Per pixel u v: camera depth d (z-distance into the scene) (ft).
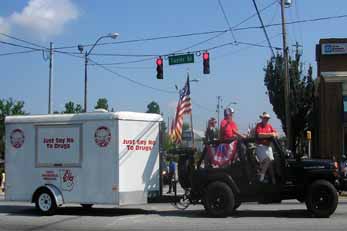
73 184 57.00
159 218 52.60
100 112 56.29
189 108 82.43
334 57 132.77
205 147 54.03
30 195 58.85
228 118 55.11
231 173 52.49
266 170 51.67
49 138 58.54
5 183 60.44
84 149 56.75
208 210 52.24
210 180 53.11
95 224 49.32
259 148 51.78
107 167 55.57
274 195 51.37
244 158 52.24
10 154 60.39
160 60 97.81
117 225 48.29
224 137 54.80
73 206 66.18
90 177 56.29
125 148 55.83
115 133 55.42
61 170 57.62
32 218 54.90
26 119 59.77
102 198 55.67
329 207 50.08
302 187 50.83
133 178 56.39
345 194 83.05
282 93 141.18
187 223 48.32
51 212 57.41
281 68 143.54
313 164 50.96
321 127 120.47
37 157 58.90
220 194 52.01
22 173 59.57
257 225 45.93
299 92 140.97
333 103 118.83
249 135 54.44
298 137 141.28
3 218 55.26
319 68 135.54
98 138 56.08
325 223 46.37
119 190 55.06
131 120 56.49
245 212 55.77
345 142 117.91
